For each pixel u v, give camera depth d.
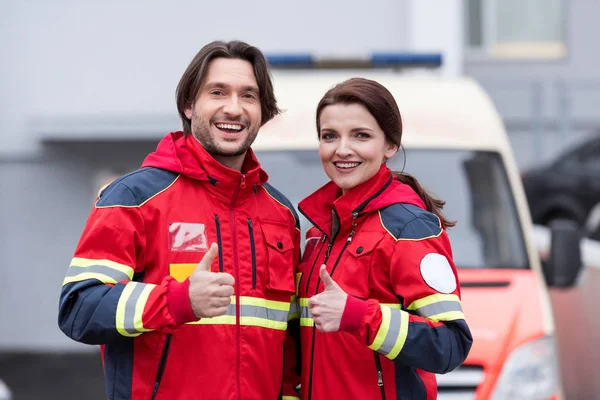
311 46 14.59
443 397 5.83
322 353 4.34
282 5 14.62
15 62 15.16
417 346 3.96
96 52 15.03
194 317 3.80
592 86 17.94
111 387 4.13
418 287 4.12
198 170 4.25
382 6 14.45
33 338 15.66
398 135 4.43
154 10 14.90
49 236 15.51
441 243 4.25
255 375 4.24
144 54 14.95
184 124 4.46
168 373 4.09
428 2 13.90
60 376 13.77
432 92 7.96
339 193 4.59
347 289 4.27
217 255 4.21
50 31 15.09
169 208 4.21
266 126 7.51
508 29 19.14
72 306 3.96
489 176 7.41
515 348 5.98
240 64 4.34
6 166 15.38
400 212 4.27
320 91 7.84
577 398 9.32
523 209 7.25
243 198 4.39
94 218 4.09
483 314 6.20
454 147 7.57
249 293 4.27
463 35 19.12
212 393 4.12
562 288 7.42
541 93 18.08
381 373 4.24
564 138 17.94
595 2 18.72
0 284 15.59
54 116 15.06
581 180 15.21
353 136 4.35
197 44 14.86
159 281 4.14
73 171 15.44
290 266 4.45
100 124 14.80
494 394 5.84
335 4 14.53
